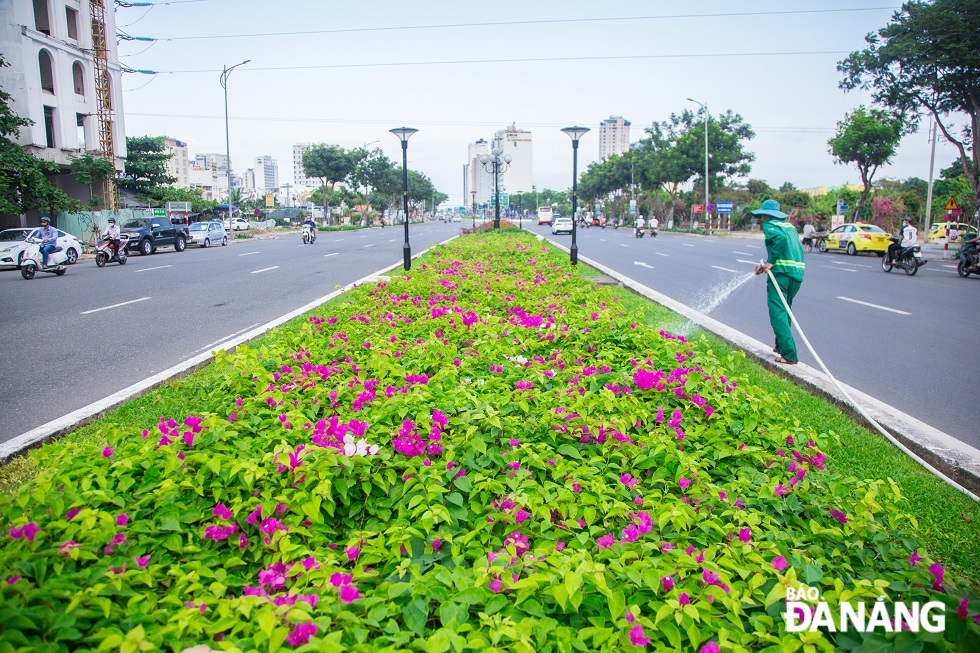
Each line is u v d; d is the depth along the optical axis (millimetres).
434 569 2734
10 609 2227
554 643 2363
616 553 2895
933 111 27328
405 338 6676
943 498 4172
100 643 2213
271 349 5879
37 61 31516
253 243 38812
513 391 4758
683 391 4730
